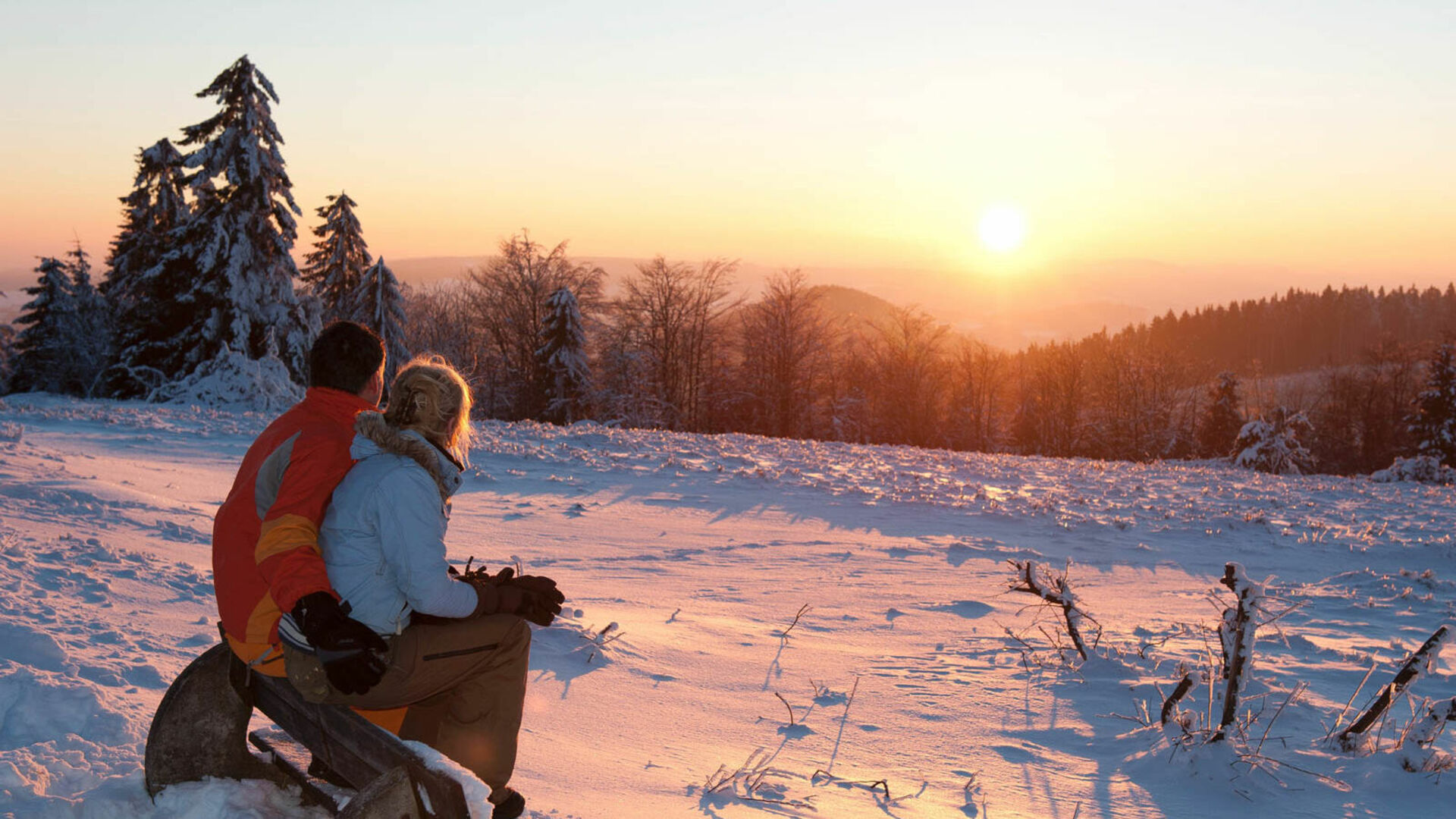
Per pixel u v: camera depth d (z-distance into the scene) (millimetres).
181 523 9367
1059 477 23266
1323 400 88312
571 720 4863
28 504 8898
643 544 11945
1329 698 5824
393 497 2639
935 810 3969
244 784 3096
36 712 3707
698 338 63375
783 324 62719
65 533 7855
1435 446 62219
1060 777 4500
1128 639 7578
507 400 59469
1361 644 7672
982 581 10703
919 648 7359
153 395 25891
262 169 28594
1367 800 4223
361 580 2684
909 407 69312
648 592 9164
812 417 65375
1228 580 4852
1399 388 80250
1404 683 4758
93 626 5270
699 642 7020
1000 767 4617
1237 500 20438
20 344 47781
